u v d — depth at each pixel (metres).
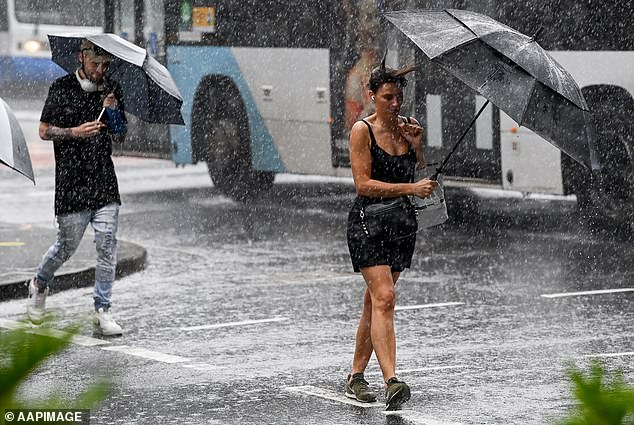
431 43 15.12
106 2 45.22
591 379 4.90
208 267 28.02
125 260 27.05
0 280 24.09
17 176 48.78
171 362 17.97
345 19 37.94
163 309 22.61
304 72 39.47
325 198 42.31
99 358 18.22
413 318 21.45
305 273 26.97
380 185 15.08
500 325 20.72
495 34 14.97
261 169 41.25
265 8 40.59
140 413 14.98
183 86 43.03
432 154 35.44
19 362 4.83
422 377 16.88
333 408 15.20
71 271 25.23
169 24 43.41
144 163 55.50
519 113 14.47
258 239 32.88
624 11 31.61
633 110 31.83
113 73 21.02
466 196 41.06
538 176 33.38
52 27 74.81
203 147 42.56
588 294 23.84
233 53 41.62
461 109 34.75
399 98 15.16
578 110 14.78
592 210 33.03
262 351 18.75
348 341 19.50
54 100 19.86
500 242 31.62
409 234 15.17
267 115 40.81
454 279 25.91
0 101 13.28
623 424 4.79
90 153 19.98
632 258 28.52
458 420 14.45
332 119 38.66
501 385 16.30
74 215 20.12
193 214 38.38
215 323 21.17
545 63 14.84
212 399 15.70
